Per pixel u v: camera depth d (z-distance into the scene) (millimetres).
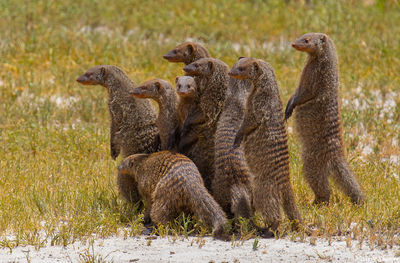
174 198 13953
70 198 16094
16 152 20375
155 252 12961
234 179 14492
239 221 13938
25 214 15000
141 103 16141
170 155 14602
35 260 12547
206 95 15375
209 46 32594
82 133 21875
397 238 13445
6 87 26203
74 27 36656
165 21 37844
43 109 24203
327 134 16391
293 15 38844
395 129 22250
